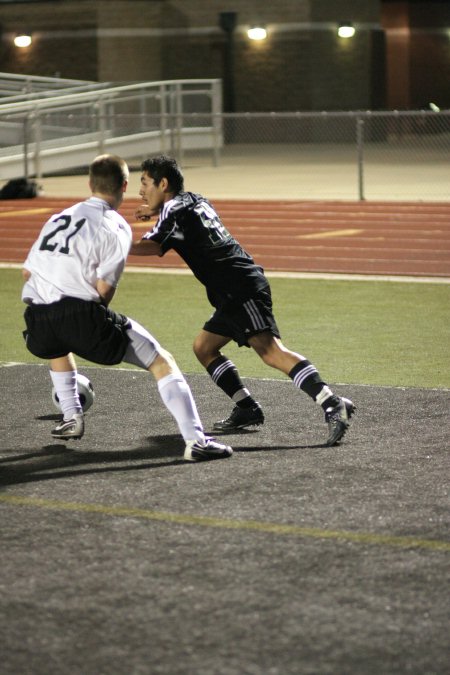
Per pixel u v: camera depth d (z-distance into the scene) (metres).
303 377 17.59
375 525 13.74
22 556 12.80
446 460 16.58
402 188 61.69
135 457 17.02
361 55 97.38
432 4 107.88
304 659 10.09
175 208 17.38
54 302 16.50
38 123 70.00
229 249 17.83
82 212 16.55
